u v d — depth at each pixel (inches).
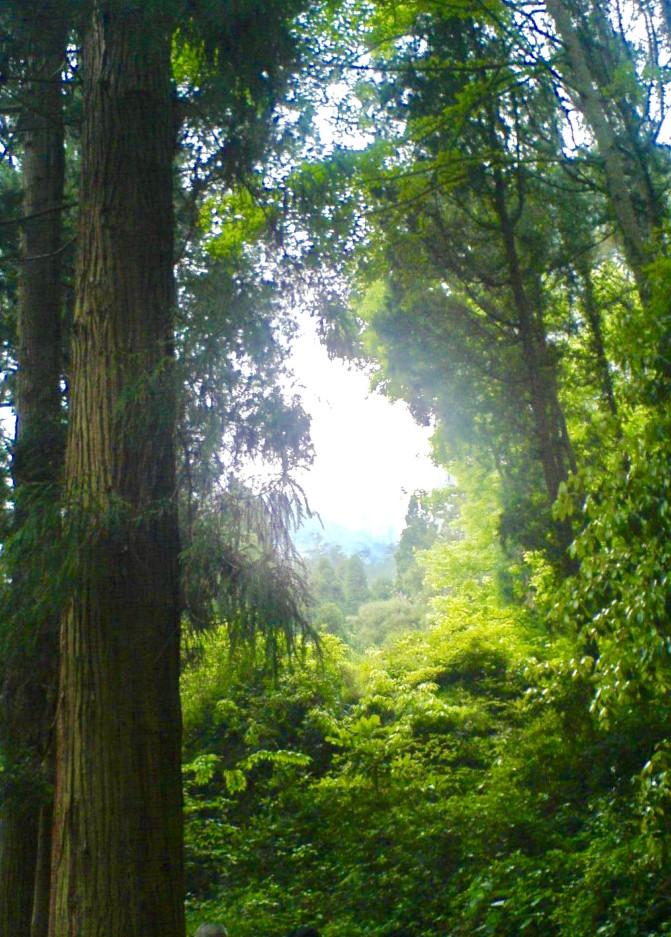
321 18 456.1
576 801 514.9
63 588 238.4
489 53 586.2
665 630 278.2
